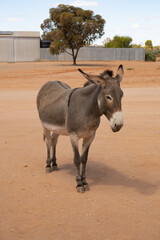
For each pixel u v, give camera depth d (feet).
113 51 169.68
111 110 13.79
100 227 12.49
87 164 20.92
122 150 23.98
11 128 31.50
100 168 20.15
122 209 14.25
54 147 19.90
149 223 12.89
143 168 20.13
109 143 25.94
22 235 11.85
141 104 46.96
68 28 124.36
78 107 15.61
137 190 16.66
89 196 15.83
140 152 23.45
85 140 16.88
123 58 169.89
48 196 15.78
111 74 14.64
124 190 16.65
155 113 39.52
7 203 14.85
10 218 13.29
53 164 19.95
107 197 15.69
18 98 54.13
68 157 22.65
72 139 16.21
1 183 17.47
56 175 19.06
